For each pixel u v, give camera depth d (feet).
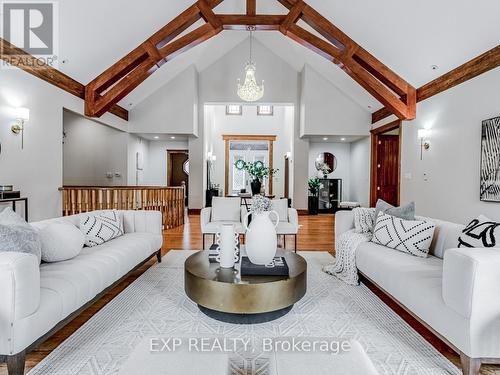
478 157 12.78
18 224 6.56
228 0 19.54
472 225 7.50
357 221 11.21
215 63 26.22
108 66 17.19
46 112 14.70
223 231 7.73
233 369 5.59
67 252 7.60
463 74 13.64
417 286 6.66
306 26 19.19
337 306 8.34
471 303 5.14
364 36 16.12
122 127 23.68
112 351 6.07
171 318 7.55
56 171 15.53
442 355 6.06
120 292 9.23
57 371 5.42
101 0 13.12
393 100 17.30
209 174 32.96
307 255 13.84
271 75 26.35
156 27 16.53
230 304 6.67
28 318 5.12
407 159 18.57
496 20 10.85
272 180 36.45
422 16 12.89
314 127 25.00
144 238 10.76
